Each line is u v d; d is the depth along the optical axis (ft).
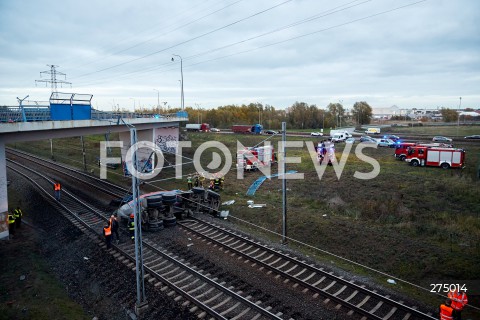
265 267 50.72
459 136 226.17
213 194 79.66
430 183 97.14
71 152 178.70
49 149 191.11
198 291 44.68
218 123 374.43
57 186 88.79
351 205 79.97
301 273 48.96
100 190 99.86
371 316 38.73
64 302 45.32
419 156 125.70
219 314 39.04
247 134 259.39
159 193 74.08
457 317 35.86
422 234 61.67
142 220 67.31
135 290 46.19
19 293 46.62
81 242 62.75
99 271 52.16
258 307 40.14
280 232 66.95
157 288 46.06
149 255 56.08
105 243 61.11
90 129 99.66
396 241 58.54
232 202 86.69
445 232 61.36
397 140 195.00
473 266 49.80
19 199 93.61
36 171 126.11
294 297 43.27
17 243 63.67
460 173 110.83
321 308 40.96
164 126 144.25
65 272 53.67
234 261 53.21
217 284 45.24
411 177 105.50
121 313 42.19
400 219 69.67
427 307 40.83
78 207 83.82
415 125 387.34
